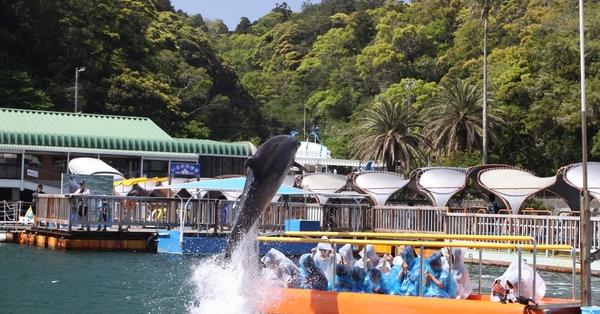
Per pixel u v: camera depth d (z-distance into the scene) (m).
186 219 34.53
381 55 121.62
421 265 14.62
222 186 33.22
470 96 67.75
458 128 68.00
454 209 40.59
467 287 15.36
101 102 81.81
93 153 57.09
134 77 85.06
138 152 58.84
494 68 84.56
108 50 85.50
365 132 70.12
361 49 142.62
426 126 69.94
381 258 17.45
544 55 73.00
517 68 73.19
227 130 104.00
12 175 55.12
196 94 99.38
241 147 63.59
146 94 84.00
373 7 170.62
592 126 68.00
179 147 60.88
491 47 104.75
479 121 67.50
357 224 39.53
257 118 114.12
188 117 97.69
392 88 109.38
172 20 107.94
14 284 23.02
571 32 74.00
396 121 67.75
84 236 33.97
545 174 69.50
